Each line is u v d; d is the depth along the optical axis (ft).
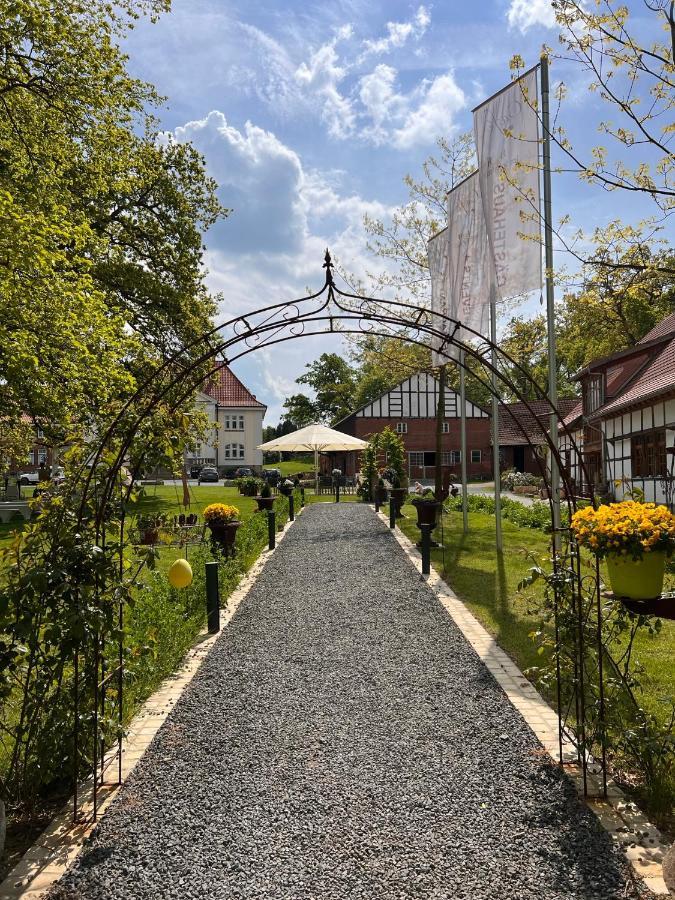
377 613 23.75
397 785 11.16
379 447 67.77
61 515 10.85
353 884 8.44
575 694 11.59
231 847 9.32
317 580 29.96
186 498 62.39
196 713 14.65
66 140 38.73
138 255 61.67
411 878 8.55
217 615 21.58
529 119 24.93
